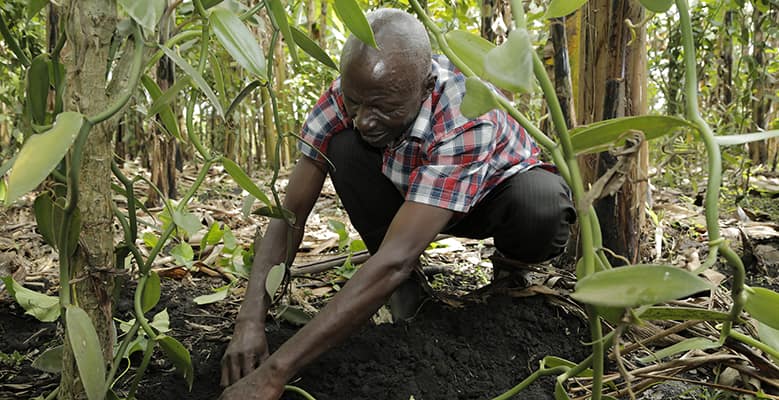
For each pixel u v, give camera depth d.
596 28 1.70
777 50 2.95
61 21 0.90
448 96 1.27
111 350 0.99
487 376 1.35
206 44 0.92
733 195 2.98
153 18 0.74
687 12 0.73
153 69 3.23
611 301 0.64
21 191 0.66
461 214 1.33
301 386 1.28
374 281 1.14
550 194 1.47
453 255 2.22
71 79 0.86
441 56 1.35
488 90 0.70
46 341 1.52
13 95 2.48
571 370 0.85
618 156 0.69
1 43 2.55
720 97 3.33
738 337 0.81
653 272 0.64
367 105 1.16
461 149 1.23
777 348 0.81
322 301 1.80
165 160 3.11
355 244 1.90
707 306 1.45
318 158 1.47
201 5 0.85
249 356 1.21
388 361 1.35
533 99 2.82
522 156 1.52
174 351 0.99
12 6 1.94
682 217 2.54
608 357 1.40
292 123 4.69
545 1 2.14
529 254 1.54
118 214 1.01
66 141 0.70
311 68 4.20
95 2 0.84
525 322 1.50
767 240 2.28
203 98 3.10
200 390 1.29
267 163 4.96
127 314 1.65
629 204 1.72
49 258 2.13
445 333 1.48
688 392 1.27
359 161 1.47
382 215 1.57
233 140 4.54
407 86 1.15
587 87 1.76
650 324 1.47
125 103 0.81
